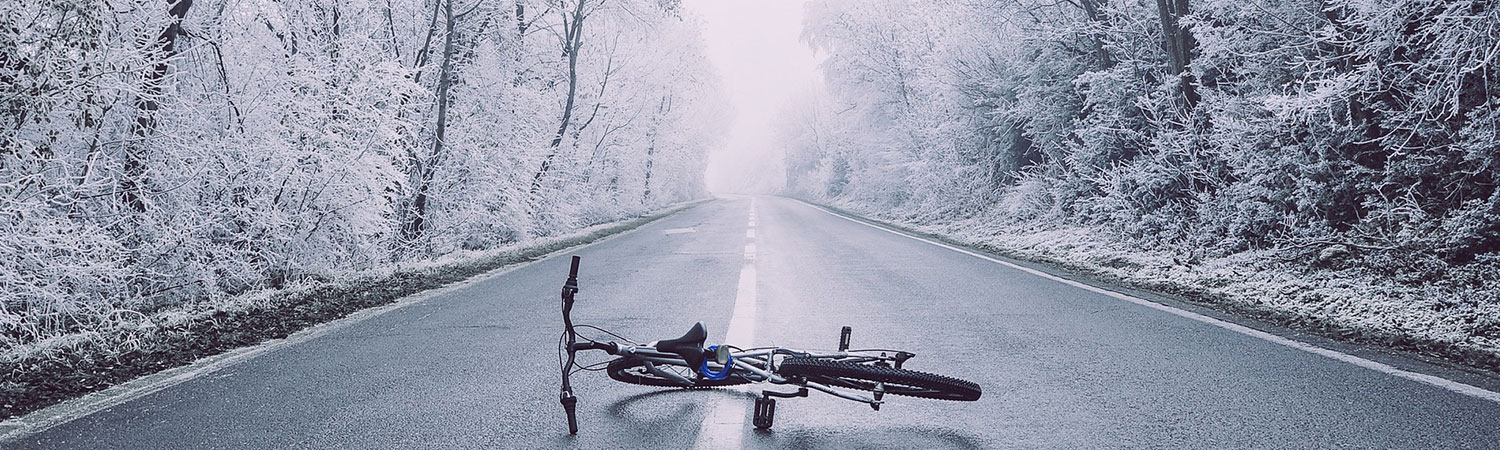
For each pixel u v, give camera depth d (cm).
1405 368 534
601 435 413
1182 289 980
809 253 1546
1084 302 875
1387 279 934
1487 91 915
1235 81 1544
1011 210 2375
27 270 812
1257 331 685
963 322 750
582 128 2802
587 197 2953
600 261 1495
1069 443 388
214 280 1095
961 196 2938
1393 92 1086
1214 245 1352
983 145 2809
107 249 905
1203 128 1482
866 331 709
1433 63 956
